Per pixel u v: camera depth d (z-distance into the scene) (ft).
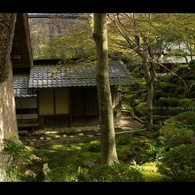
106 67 17.07
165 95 41.47
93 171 12.24
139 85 49.88
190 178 11.27
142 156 20.61
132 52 32.22
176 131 20.53
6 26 12.38
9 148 16.02
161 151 18.29
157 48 33.83
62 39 30.58
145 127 32.60
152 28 26.48
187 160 11.46
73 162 23.22
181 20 25.54
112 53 32.14
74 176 12.30
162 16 26.09
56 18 37.17
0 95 17.33
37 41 37.91
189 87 38.70
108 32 32.27
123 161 22.26
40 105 34.06
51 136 32.45
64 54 35.06
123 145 26.61
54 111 34.53
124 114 42.19
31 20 42.63
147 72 31.04
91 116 35.53
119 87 36.70
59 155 25.27
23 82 34.50
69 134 33.30
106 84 17.07
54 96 34.24
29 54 23.04
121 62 38.01
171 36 27.40
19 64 25.50
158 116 35.63
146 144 25.55
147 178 12.55
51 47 36.37
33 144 29.27
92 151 26.09
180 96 38.60
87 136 32.14
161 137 22.91
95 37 16.87
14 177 14.66
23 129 34.17
